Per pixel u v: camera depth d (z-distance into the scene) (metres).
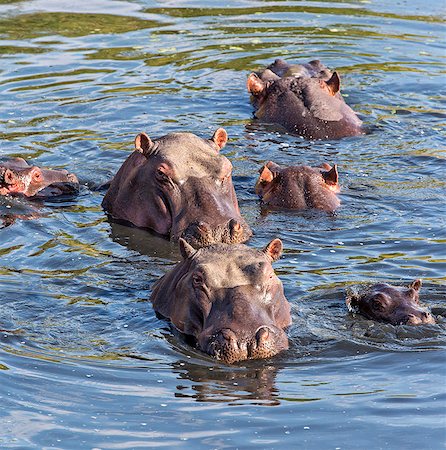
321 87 72.81
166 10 94.25
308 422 34.62
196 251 43.53
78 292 46.06
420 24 90.38
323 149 66.38
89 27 88.69
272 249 44.31
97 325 42.72
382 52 84.00
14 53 81.81
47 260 49.81
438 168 62.69
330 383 37.47
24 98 73.06
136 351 40.31
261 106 72.69
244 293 40.44
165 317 43.41
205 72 79.06
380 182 60.59
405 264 48.69
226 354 38.91
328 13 93.38
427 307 43.97
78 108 71.69
